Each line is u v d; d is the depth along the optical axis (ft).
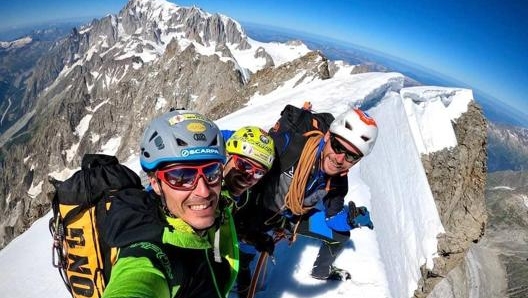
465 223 22.52
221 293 3.33
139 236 2.71
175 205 2.85
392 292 6.07
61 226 3.35
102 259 3.18
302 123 4.60
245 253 4.72
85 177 3.30
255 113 18.99
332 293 5.73
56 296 6.08
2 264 7.54
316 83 27.37
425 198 17.01
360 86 19.21
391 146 15.84
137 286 2.34
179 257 2.77
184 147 2.77
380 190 11.30
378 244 7.18
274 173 4.43
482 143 24.54
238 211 4.41
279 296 5.54
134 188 3.39
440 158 22.13
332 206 4.94
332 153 4.36
